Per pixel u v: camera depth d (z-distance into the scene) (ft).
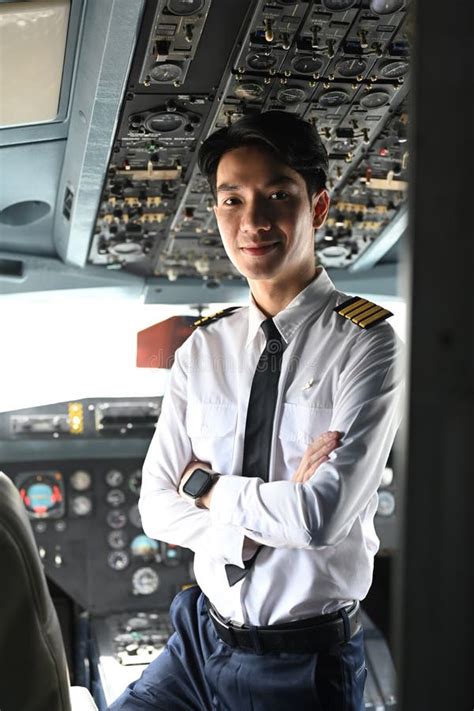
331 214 14.97
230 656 7.59
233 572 7.41
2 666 5.29
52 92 10.96
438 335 2.95
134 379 18.51
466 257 2.93
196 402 8.14
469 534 2.98
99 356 18.34
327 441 7.20
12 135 12.09
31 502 18.48
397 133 12.15
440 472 2.98
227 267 17.33
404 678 3.05
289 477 7.66
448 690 3.04
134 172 12.94
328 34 9.79
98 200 13.73
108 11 8.82
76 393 18.38
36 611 5.30
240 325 8.34
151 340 18.20
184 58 10.11
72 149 12.33
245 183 7.57
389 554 17.48
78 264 17.20
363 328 7.61
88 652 18.17
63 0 9.15
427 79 2.92
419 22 2.91
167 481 8.30
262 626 7.38
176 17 9.27
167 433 8.38
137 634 17.22
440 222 2.94
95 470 18.67
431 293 2.95
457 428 2.96
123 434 18.53
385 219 14.99
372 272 18.07
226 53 10.14
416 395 2.97
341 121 11.87
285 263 7.68
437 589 3.01
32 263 17.03
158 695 8.00
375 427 7.22
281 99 11.16
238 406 7.94
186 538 7.88
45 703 5.45
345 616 7.39
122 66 9.84
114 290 17.81
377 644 17.02
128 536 18.71
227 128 7.68
